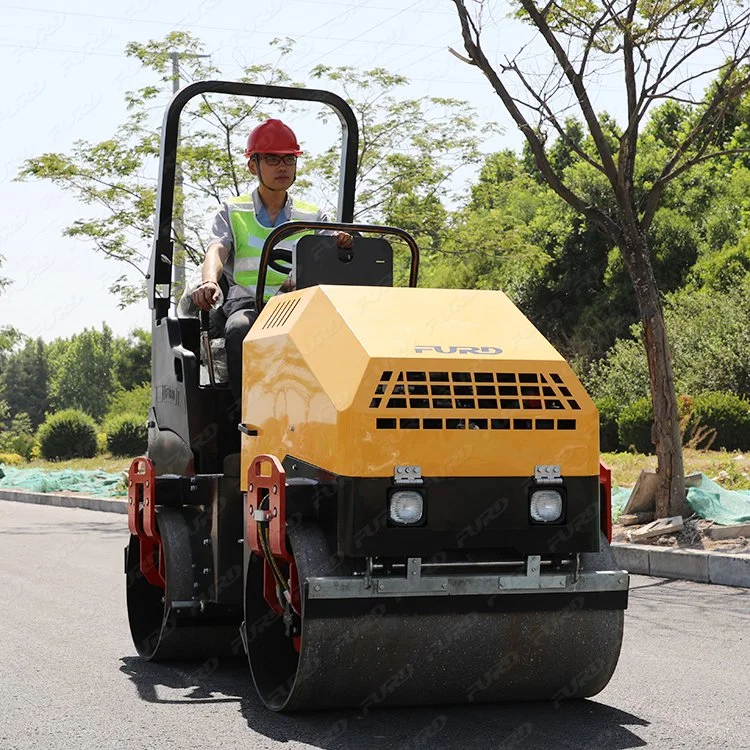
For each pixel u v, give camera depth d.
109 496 27.08
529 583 6.35
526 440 6.32
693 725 6.64
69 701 7.38
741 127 43.47
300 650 6.23
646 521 14.61
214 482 7.82
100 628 10.11
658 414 14.34
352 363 6.31
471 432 6.23
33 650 9.10
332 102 9.68
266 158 8.68
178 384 8.47
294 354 6.72
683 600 11.34
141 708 7.18
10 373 156.38
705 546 13.25
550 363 6.51
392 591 6.14
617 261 48.88
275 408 6.94
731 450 26.00
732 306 36.91
